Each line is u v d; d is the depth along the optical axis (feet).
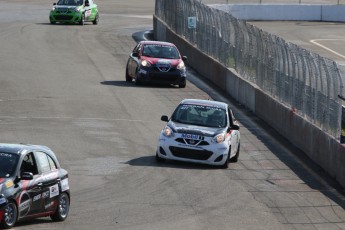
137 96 371.15
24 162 167.63
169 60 403.95
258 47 362.74
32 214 167.32
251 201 212.23
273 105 329.11
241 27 391.65
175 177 232.53
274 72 336.49
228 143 250.78
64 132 286.25
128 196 207.31
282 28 650.84
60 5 609.42
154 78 399.24
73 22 607.37
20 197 162.71
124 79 418.72
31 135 278.05
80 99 353.51
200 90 405.39
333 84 263.08
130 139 283.38
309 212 206.49
